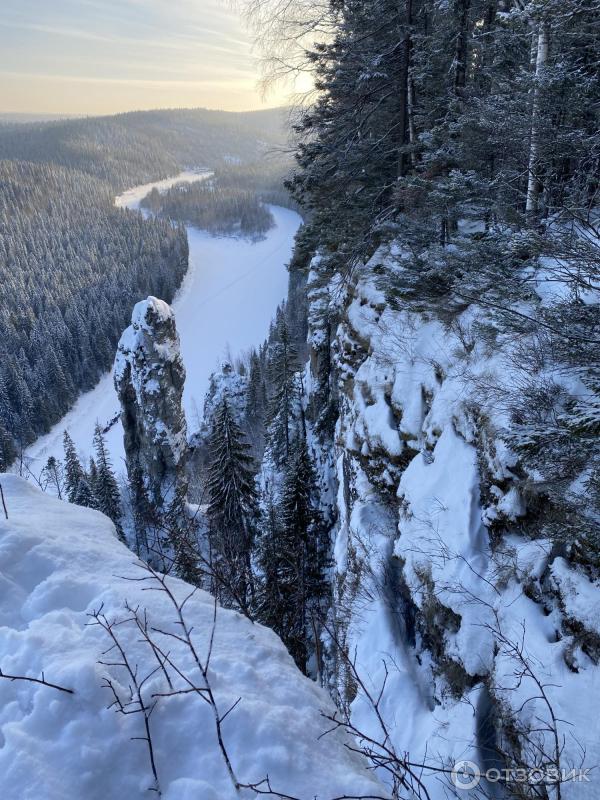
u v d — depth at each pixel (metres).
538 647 5.90
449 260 11.42
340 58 13.95
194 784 2.14
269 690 2.77
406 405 11.53
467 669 6.73
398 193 13.55
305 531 18.16
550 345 7.20
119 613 2.96
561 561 6.20
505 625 6.54
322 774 2.32
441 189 12.06
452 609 7.36
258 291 157.75
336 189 16.94
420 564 8.50
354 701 8.63
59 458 78.38
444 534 8.23
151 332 30.11
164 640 2.90
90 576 3.30
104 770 2.13
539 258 9.55
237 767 2.26
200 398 96.50
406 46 14.09
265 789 2.17
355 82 14.45
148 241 171.38
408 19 13.84
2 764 2.03
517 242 8.02
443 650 7.66
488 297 9.65
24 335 105.38
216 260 193.62
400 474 11.49
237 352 118.56
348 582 11.81
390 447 11.75
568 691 5.27
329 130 15.59
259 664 2.96
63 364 98.31
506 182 10.98
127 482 30.62
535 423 6.33
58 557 3.37
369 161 16.36
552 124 9.63
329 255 19.42
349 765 2.46
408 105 14.77
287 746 2.39
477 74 16.22
